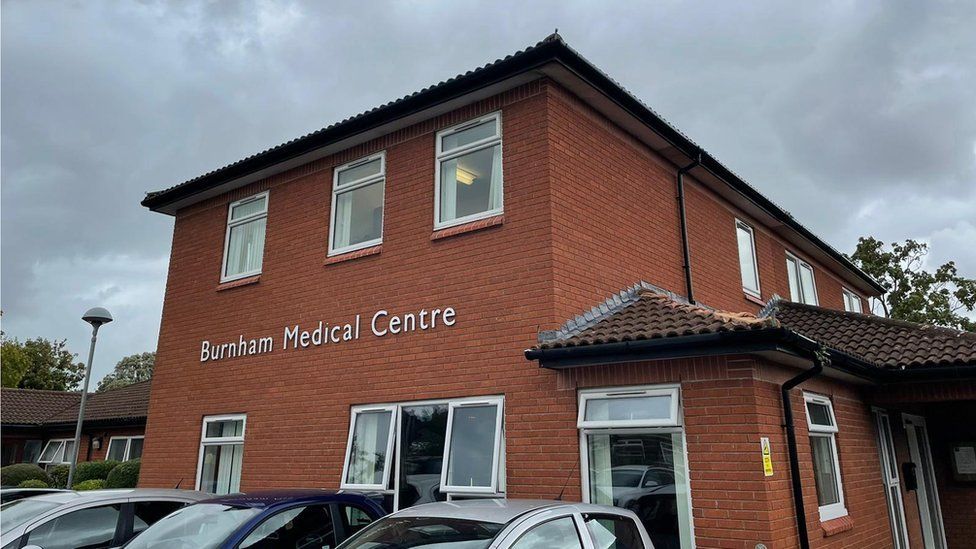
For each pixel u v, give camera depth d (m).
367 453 9.62
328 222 11.23
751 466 6.80
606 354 7.37
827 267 18.08
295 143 11.41
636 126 10.46
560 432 7.94
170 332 13.24
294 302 11.26
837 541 8.05
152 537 6.12
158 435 12.70
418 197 10.10
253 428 11.17
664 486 7.29
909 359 9.46
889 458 10.51
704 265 11.90
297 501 6.29
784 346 6.77
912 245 31.92
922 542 10.90
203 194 13.40
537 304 8.45
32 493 8.81
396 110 10.20
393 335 9.77
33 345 44.28
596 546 5.11
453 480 8.54
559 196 8.83
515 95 9.41
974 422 11.70
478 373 8.77
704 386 7.22
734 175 12.41
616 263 9.62
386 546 4.93
